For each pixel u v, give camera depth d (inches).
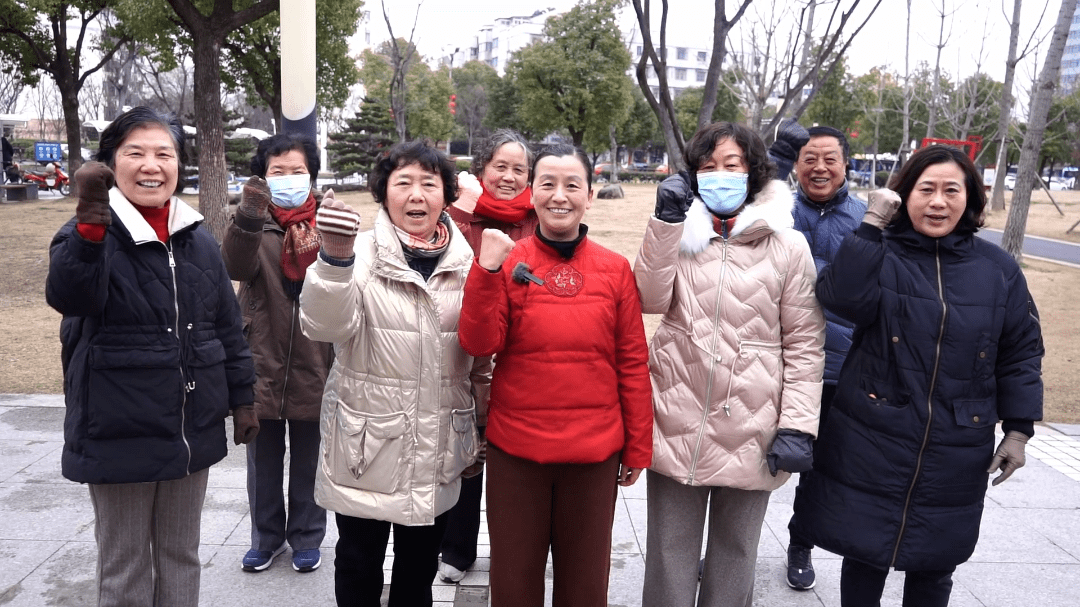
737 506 105.7
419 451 99.1
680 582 106.8
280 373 128.4
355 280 97.0
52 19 793.6
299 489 134.3
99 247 84.9
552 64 1327.5
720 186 101.3
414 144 101.6
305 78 127.4
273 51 794.8
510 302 95.1
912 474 99.0
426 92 1435.8
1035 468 189.5
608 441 95.8
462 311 93.2
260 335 128.1
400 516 98.7
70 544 140.9
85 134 1462.8
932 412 98.2
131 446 93.4
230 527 150.5
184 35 694.5
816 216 138.1
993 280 99.8
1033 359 100.4
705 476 102.6
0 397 221.0
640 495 169.0
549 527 99.5
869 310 99.9
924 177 100.1
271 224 128.5
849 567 108.3
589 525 97.7
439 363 99.2
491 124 1732.3
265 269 127.3
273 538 135.3
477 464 110.7
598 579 99.2
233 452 187.0
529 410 94.7
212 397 100.0
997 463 101.0
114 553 97.0
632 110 1625.2
